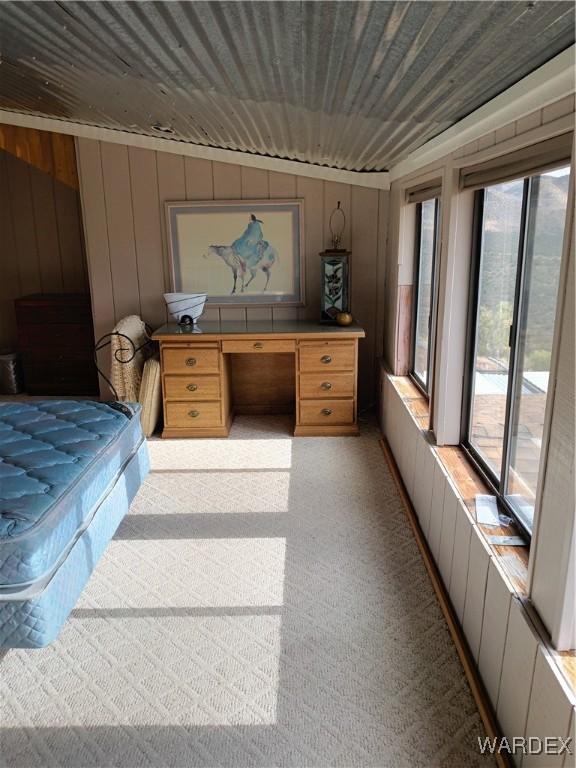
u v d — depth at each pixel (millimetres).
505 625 1661
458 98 1838
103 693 1930
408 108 2043
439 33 1274
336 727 1780
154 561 2695
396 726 1780
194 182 4453
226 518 3096
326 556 2723
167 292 4676
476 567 1961
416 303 3854
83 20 1528
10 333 5688
